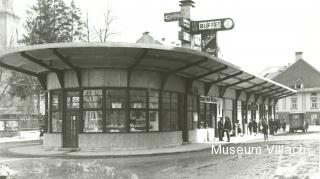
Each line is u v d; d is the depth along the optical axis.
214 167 16.47
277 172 14.77
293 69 98.56
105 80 24.45
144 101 25.45
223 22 36.44
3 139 40.62
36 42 49.03
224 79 33.12
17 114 58.75
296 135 45.75
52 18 50.38
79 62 23.59
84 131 24.48
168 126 27.81
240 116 44.59
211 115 36.16
